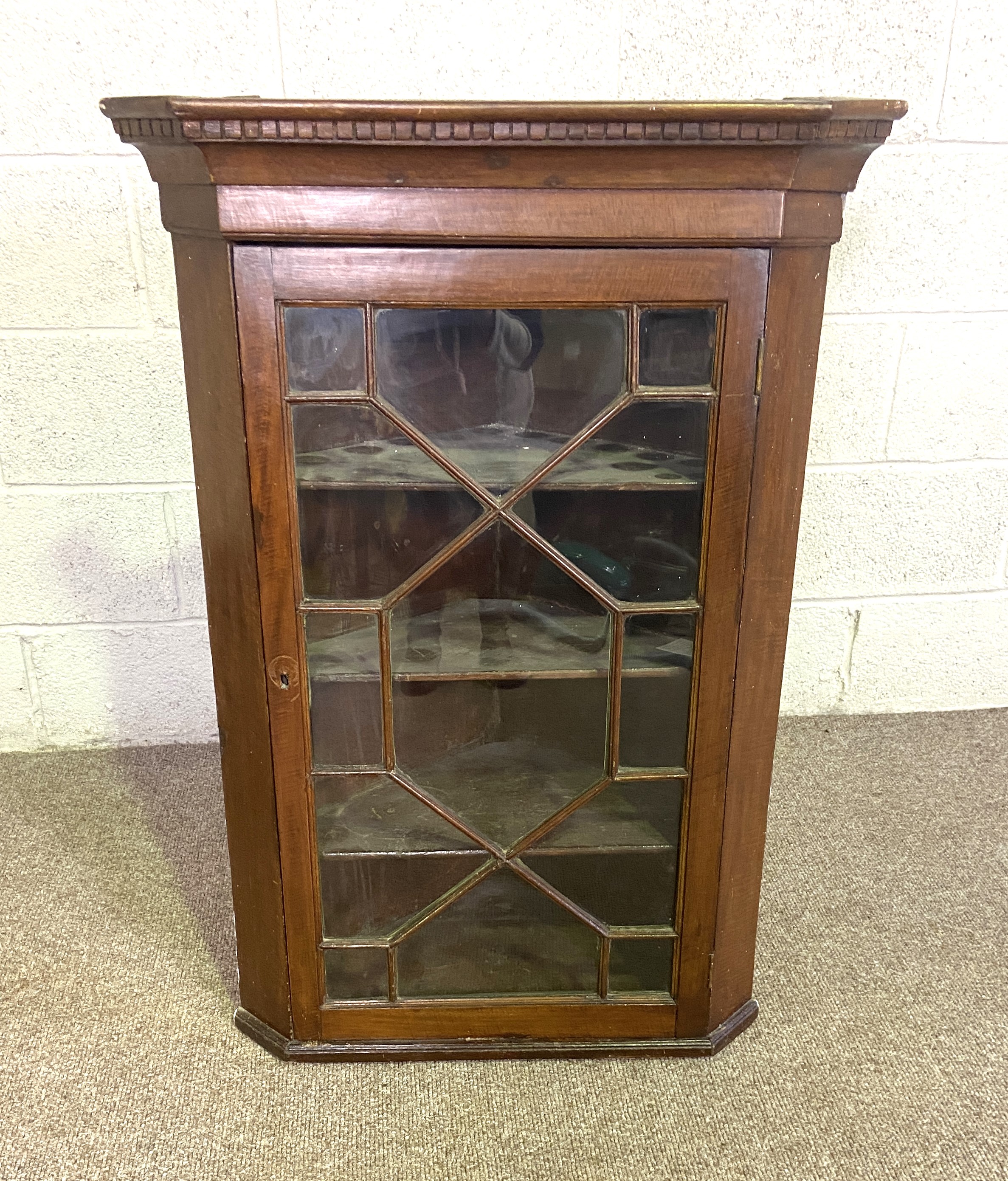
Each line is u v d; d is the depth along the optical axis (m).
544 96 1.57
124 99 0.78
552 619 0.96
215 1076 1.11
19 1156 1.00
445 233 0.81
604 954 1.09
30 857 1.50
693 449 0.90
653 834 1.05
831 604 1.88
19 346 1.59
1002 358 1.74
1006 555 1.87
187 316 0.88
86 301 1.58
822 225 0.85
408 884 1.06
